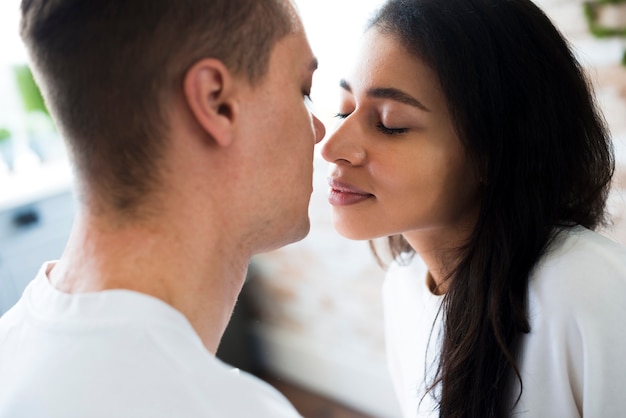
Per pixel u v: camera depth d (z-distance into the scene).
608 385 0.78
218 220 0.57
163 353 0.47
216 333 0.60
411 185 0.86
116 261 0.51
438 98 0.83
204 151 0.54
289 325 2.32
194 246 0.55
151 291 0.51
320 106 1.93
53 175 2.18
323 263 2.12
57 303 0.51
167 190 0.53
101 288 0.50
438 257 0.99
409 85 0.82
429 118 0.84
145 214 0.52
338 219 0.92
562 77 0.88
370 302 2.05
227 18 0.52
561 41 0.89
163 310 0.49
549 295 0.81
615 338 0.76
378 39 0.85
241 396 0.48
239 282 0.63
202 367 0.47
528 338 0.85
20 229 1.96
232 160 0.56
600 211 1.01
